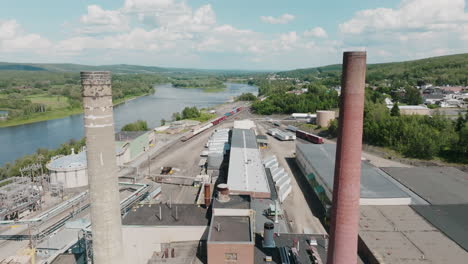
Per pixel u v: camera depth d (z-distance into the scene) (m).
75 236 48.19
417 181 65.19
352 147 29.81
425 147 94.12
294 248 39.50
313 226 54.88
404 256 39.19
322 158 78.25
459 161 90.31
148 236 42.91
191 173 83.88
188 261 39.09
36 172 81.94
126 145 93.00
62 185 67.38
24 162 85.62
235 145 86.44
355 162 30.11
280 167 86.00
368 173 66.62
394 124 106.81
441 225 46.94
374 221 48.41
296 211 60.47
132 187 68.62
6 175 82.38
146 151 106.06
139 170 86.19
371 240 42.88
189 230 42.66
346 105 29.34
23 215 58.59
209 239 37.28
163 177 78.31
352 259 32.03
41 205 63.25
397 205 54.47
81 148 97.19
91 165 30.53
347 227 31.17
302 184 74.88
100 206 31.27
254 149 83.25
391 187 58.88
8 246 49.28
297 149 91.19
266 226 40.66
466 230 45.50
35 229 53.44
